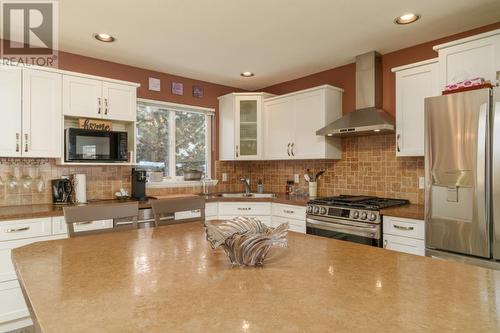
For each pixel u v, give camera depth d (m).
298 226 3.36
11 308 2.40
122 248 1.49
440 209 2.19
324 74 3.85
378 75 3.25
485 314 0.82
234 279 1.08
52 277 1.10
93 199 3.29
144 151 3.82
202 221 2.20
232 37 2.87
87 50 3.15
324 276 1.11
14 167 2.90
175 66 3.66
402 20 2.55
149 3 2.26
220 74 3.98
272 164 4.45
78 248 1.49
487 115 1.99
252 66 3.68
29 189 2.96
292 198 3.62
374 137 3.36
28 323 2.50
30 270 1.17
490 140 1.98
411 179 3.05
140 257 1.34
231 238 1.22
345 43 3.02
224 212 3.72
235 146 4.15
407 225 2.47
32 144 2.74
